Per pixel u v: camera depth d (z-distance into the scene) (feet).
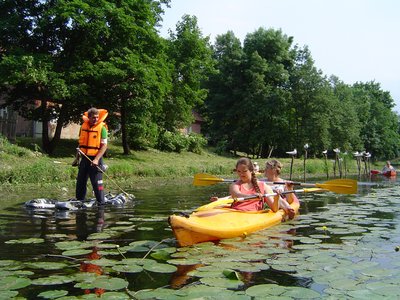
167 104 97.71
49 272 13.05
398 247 16.49
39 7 66.54
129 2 69.51
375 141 207.00
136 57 67.67
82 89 62.08
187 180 59.00
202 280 12.32
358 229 21.25
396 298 10.93
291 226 21.91
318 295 11.10
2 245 16.57
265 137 136.36
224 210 20.94
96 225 21.17
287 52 144.66
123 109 75.05
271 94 134.82
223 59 143.64
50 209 26.55
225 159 107.24
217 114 146.72
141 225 21.27
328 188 25.07
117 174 55.98
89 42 63.46
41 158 56.54
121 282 12.01
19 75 57.67
